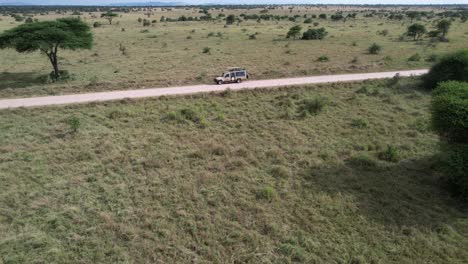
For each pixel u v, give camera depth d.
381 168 21.55
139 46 68.25
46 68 48.09
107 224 16.09
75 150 23.38
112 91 36.00
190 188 19.25
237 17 149.62
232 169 21.52
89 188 19.09
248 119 30.06
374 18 153.88
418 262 14.12
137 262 14.06
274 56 56.38
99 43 72.12
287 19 145.62
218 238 15.50
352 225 16.36
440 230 15.88
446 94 20.28
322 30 80.19
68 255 14.31
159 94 34.81
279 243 15.16
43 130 26.55
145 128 27.53
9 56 58.50
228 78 39.28
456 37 78.94
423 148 24.41
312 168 21.67
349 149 24.33
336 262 14.16
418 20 134.00
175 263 14.05
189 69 46.56
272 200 18.20
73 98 33.38
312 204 17.91
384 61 50.91
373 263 14.10
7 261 13.79
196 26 111.62
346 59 53.84
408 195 18.50
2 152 22.95
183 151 23.75
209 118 30.00
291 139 25.95
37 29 39.09
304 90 37.53
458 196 18.38
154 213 17.03
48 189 18.91
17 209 17.16
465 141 19.31
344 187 19.45
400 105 33.34
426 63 50.41
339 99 35.19
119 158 22.45
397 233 15.77
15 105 31.09
